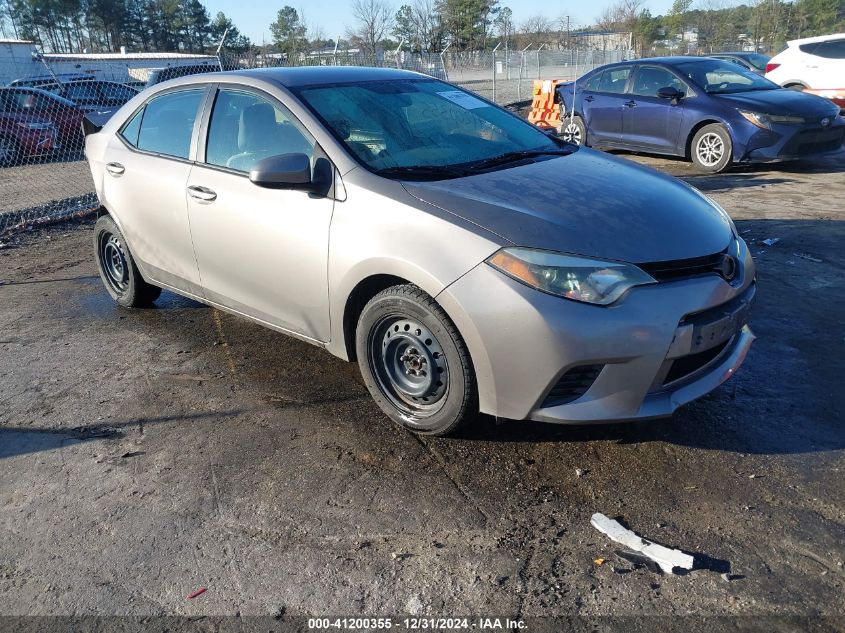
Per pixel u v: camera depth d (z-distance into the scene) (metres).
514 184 3.24
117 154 4.73
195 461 3.22
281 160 3.27
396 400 3.33
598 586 2.36
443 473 3.03
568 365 2.72
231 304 4.11
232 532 2.72
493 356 2.82
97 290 5.79
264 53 27.06
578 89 11.55
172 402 3.78
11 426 3.60
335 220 3.30
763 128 8.84
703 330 2.84
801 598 2.26
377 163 3.40
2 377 4.18
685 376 2.95
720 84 9.79
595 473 2.97
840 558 2.43
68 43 57.25
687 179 9.19
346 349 3.48
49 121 13.91
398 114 3.83
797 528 2.58
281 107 3.70
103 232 5.12
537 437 3.26
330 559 2.55
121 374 4.15
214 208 3.90
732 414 3.38
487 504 2.81
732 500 2.76
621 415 2.80
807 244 6.00
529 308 2.71
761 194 8.05
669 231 2.97
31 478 3.15
